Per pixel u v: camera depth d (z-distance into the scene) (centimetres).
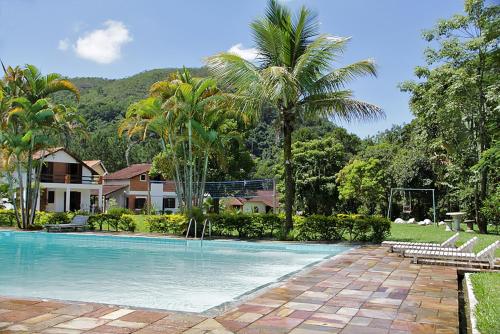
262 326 499
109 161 6919
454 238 1321
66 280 932
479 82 2075
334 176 3947
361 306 600
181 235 1839
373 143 6612
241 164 3322
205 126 2020
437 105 2295
